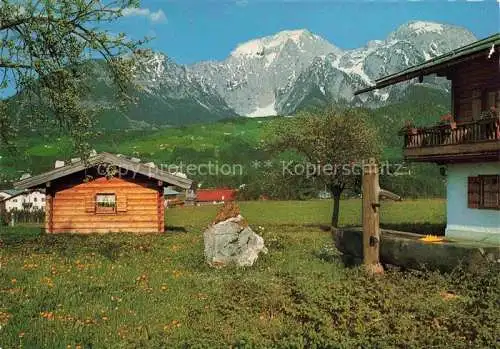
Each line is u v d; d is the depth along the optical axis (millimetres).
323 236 29797
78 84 19312
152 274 15719
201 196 119500
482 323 9625
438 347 8539
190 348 8828
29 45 17812
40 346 9109
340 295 11508
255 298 11977
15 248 22766
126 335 9672
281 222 49812
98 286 13523
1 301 11734
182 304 12047
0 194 95875
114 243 24594
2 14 17266
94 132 19859
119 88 19500
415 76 23703
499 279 12523
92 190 32938
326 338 9016
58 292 12859
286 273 15594
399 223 39844
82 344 9266
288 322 10211
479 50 19969
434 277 13758
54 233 32000
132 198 33094
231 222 18578
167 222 52688
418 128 24656
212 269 17328
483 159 22406
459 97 24594
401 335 9031
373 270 15539
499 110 20203
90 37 18312
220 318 10766
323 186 41031
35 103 19344
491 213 22828
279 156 40000
